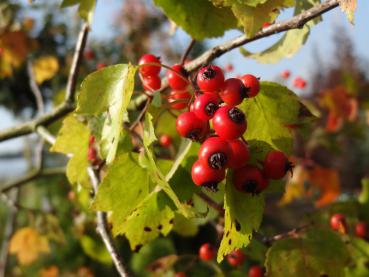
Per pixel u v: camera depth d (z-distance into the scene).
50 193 0.70
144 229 0.20
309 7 0.20
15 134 0.31
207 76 0.16
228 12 0.20
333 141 0.59
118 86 0.16
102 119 0.17
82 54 0.28
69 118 0.21
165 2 0.20
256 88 0.16
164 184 0.16
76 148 0.22
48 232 0.44
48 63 0.49
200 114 0.16
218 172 0.16
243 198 0.17
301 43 0.21
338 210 0.29
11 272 0.76
